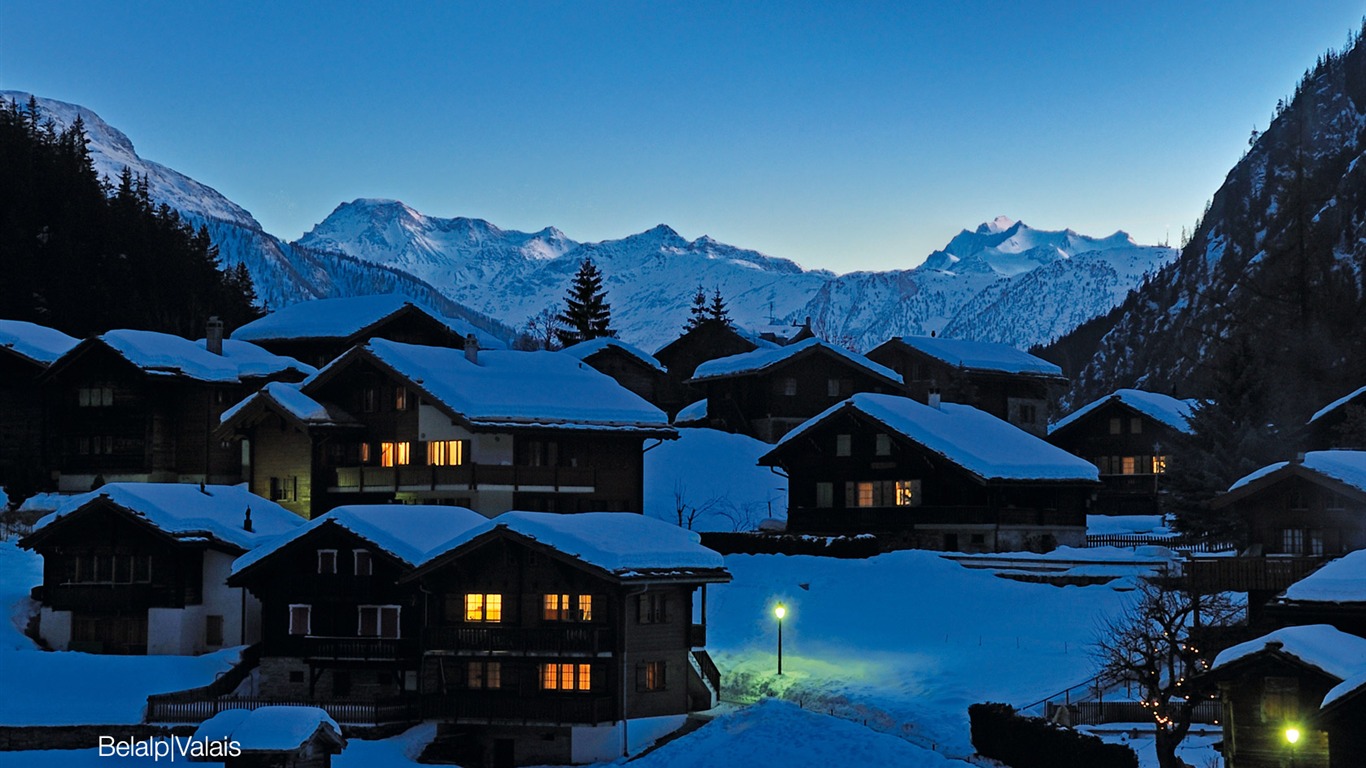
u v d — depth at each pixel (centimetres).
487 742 5788
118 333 9256
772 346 13550
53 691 6238
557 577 5891
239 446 9338
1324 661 4191
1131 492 9850
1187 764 4594
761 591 7394
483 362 8381
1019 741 4750
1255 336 13738
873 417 8156
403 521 6438
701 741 5544
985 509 7744
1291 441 7775
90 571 7025
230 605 6894
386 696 6203
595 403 8106
